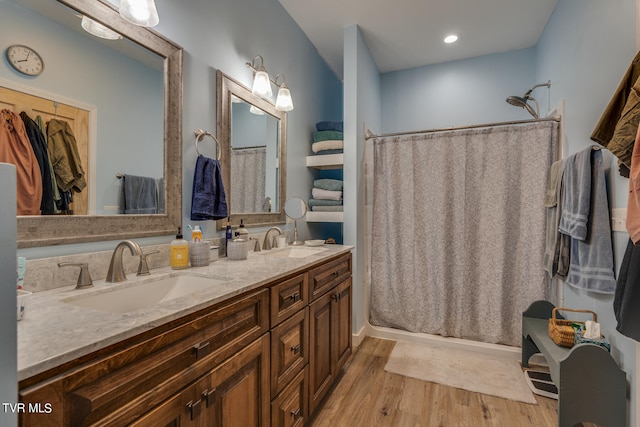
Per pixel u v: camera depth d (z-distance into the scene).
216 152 1.68
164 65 1.36
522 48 3.00
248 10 1.95
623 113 1.15
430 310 2.48
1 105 0.87
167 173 1.38
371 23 2.56
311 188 2.83
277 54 2.28
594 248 1.57
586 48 1.82
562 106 2.14
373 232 2.65
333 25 2.59
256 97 2.00
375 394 1.78
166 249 1.36
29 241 0.92
